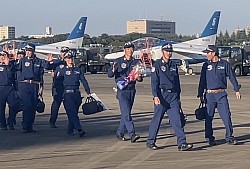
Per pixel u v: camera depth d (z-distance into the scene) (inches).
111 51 2073.1
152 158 377.7
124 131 464.1
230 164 354.3
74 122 486.6
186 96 945.5
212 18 1902.1
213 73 426.3
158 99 406.9
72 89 486.9
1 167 348.8
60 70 494.3
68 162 365.1
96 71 1911.9
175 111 409.4
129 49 448.1
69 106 486.3
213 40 1909.4
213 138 433.1
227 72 428.5
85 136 488.1
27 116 512.4
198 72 1882.4
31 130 516.4
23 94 509.0
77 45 1988.2
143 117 640.4
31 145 439.8
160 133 501.7
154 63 417.1
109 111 706.8
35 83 512.7
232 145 431.8
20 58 532.1
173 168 342.0
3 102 534.9
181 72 1908.2
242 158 375.9
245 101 850.1
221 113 432.8
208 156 383.9
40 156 388.8
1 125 537.3
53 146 433.7
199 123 577.3
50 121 557.3
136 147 425.4
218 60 429.1
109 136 487.2
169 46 407.2
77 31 1988.2
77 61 1866.4
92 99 499.8
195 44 1876.2
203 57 1822.1
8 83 532.1
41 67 515.5
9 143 451.2
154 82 406.9
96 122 594.6
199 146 427.8
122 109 451.2
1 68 530.0
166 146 428.8
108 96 949.8
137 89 1131.9
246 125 562.9
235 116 649.0
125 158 378.6
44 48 1859.0
